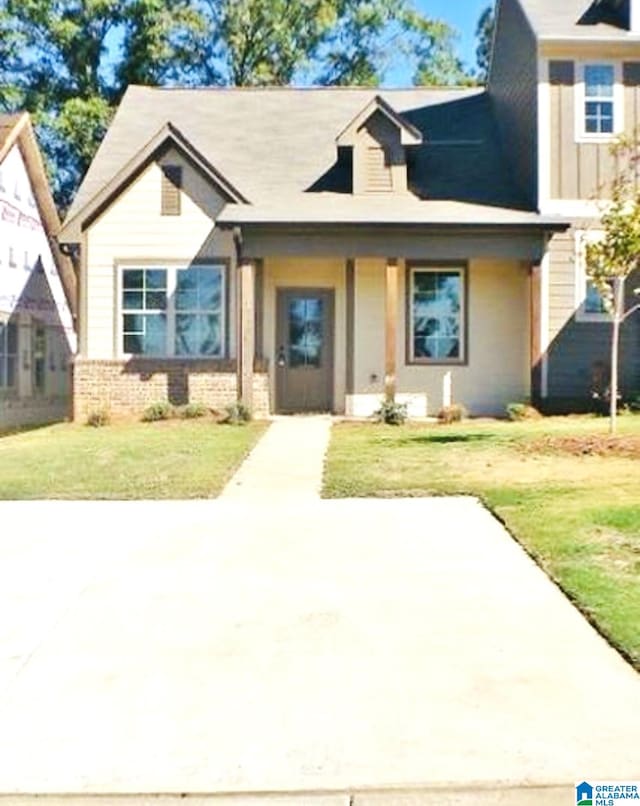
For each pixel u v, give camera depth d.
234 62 30.00
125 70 28.95
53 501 7.94
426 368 16.36
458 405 15.67
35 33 27.86
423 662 4.04
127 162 16.47
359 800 2.94
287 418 15.62
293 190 16.41
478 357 16.36
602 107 15.55
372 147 16.19
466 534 6.49
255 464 10.01
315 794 2.97
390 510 7.38
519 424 13.81
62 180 28.06
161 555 6.04
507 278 16.39
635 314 15.53
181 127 18.12
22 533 6.71
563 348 15.62
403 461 9.95
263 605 4.91
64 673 3.98
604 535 6.16
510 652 4.13
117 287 16.12
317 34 30.23
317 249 15.02
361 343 16.41
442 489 8.17
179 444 11.80
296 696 3.69
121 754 3.23
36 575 5.57
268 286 16.45
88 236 16.12
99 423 15.18
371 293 16.42
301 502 7.79
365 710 3.55
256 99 18.92
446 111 18.73
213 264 16.09
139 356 16.14
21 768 3.14
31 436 13.40
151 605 4.94
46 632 4.52
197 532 6.69
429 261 16.27
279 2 29.59
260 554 6.03
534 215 15.22
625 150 13.47
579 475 8.70
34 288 20.67
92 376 16.09
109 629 4.55
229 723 3.46
